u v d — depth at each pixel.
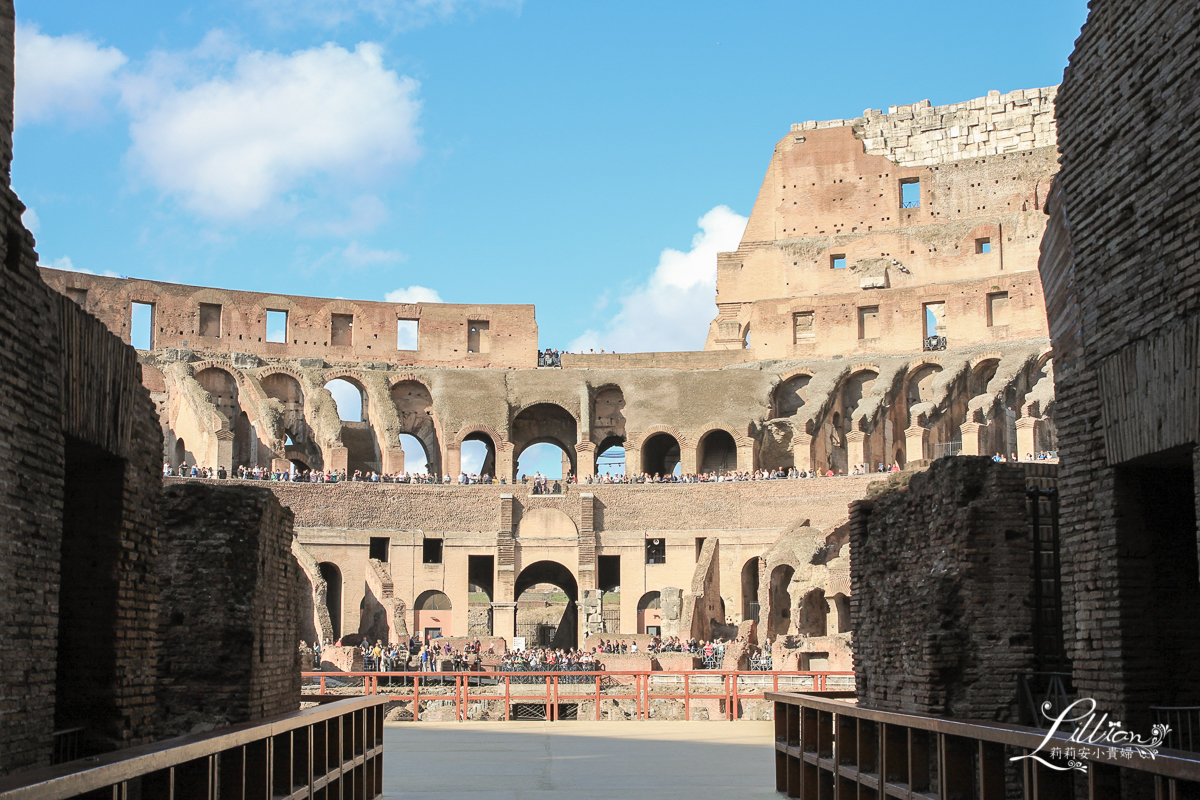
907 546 24.39
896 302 90.06
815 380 87.81
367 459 88.06
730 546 79.12
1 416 14.17
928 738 20.31
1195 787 13.23
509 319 94.25
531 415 92.88
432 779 29.28
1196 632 17.77
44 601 15.23
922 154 102.19
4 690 14.12
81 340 16.75
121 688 18.33
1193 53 15.68
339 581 77.75
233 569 24.08
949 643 22.31
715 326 103.00
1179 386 15.90
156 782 14.87
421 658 64.25
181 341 86.06
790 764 26.56
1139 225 16.98
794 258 102.19
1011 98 100.31
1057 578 23.48
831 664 57.47
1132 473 18.00
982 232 96.75
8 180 14.76
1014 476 22.81
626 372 91.88
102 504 18.47
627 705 55.62
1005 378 79.81
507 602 78.44
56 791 11.49
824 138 104.12
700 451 86.00
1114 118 17.67
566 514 80.69
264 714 24.53
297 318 89.62
